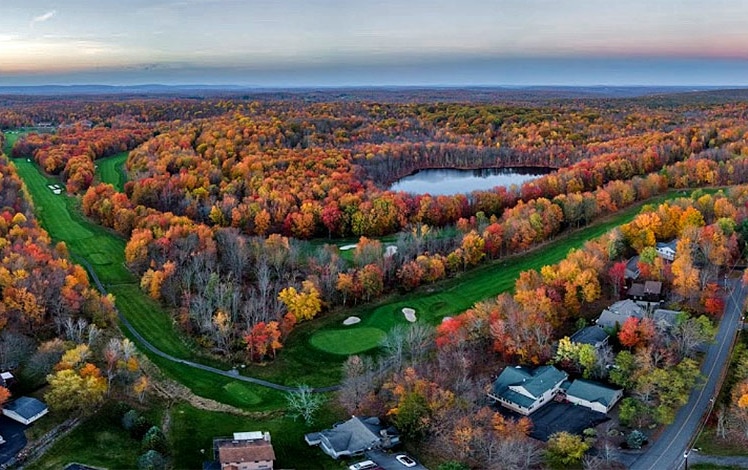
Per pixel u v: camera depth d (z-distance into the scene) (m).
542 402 102.81
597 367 107.25
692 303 127.12
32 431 94.38
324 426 100.75
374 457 91.69
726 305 127.31
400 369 111.75
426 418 95.44
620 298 133.25
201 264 148.75
